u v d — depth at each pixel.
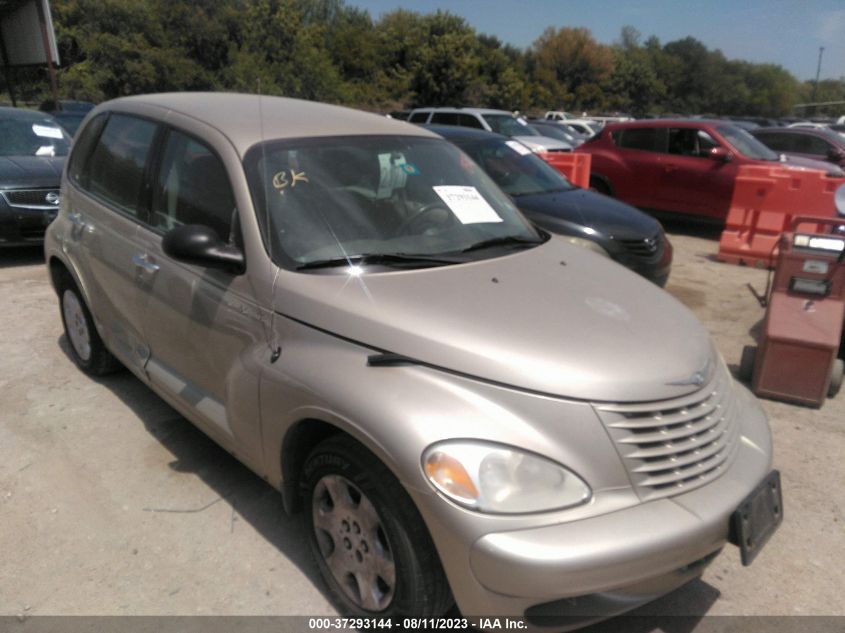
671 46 88.69
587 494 2.29
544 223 6.87
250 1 40.78
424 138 3.90
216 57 40.62
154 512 3.38
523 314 2.68
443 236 3.31
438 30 57.25
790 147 15.22
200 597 2.85
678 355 2.64
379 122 3.88
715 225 11.99
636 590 2.35
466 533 2.19
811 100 89.62
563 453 2.30
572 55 77.12
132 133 3.98
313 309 2.72
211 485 3.60
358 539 2.59
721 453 2.59
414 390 2.39
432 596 2.40
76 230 4.35
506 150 8.03
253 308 2.93
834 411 4.74
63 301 4.92
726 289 7.92
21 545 3.13
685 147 11.17
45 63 20.88
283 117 3.59
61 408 4.37
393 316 2.59
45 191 7.72
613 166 11.78
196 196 3.36
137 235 3.71
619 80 79.56
